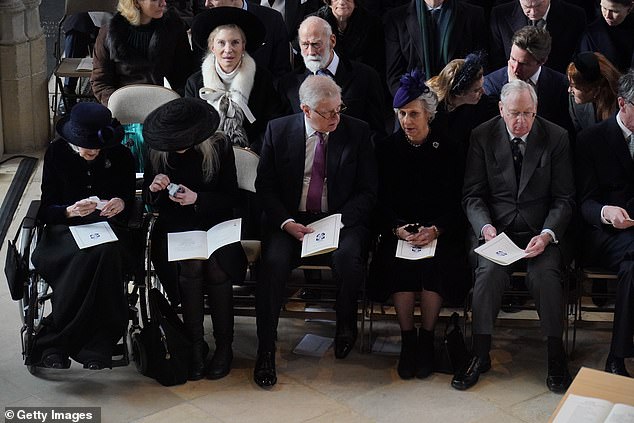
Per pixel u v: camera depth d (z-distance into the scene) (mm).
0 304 7215
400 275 6441
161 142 6348
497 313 6371
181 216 6531
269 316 6371
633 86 6438
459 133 6938
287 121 6680
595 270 6535
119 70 8086
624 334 6238
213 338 6891
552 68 8195
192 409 6098
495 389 6312
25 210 8469
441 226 6594
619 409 4535
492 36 8266
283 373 6469
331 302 6848
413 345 6508
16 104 9469
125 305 6277
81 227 6379
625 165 6617
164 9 8031
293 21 9039
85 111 6367
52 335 6230
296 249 6547
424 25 8086
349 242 6477
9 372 6434
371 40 8289
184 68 8180
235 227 6406
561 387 6246
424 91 6500
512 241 6531
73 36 9672
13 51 9320
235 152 6770
